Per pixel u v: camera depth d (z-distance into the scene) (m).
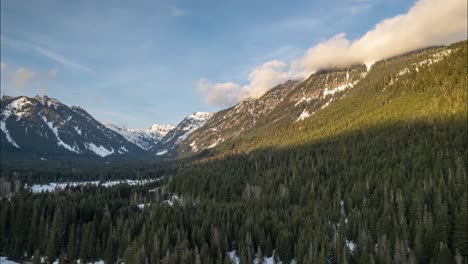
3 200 142.00
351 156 154.00
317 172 142.62
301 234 91.31
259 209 115.38
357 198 108.62
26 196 153.12
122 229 113.94
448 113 165.25
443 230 78.00
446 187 95.88
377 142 156.88
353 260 80.38
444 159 114.44
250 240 94.75
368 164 134.50
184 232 105.56
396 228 83.94
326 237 88.19
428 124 160.25
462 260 72.00
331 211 104.94
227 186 157.75
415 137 146.62
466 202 83.94
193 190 165.25
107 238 115.44
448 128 146.12
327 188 121.19
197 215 117.06
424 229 80.56
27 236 120.88
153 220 115.56
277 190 144.75
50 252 107.88
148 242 101.06
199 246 100.25
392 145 146.00
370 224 91.25
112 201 156.00
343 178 132.25
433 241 77.62
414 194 96.50
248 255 91.12
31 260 113.06
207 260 87.06
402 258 75.44
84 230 115.81
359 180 121.06
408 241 81.06
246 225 102.69
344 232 90.75
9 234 122.31
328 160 155.88
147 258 95.69
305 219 99.00
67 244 115.19
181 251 93.50
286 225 99.38
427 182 101.19
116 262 108.69
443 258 69.06
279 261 91.12
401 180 110.00
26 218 124.12
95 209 137.00
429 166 115.50
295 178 143.25
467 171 106.94
